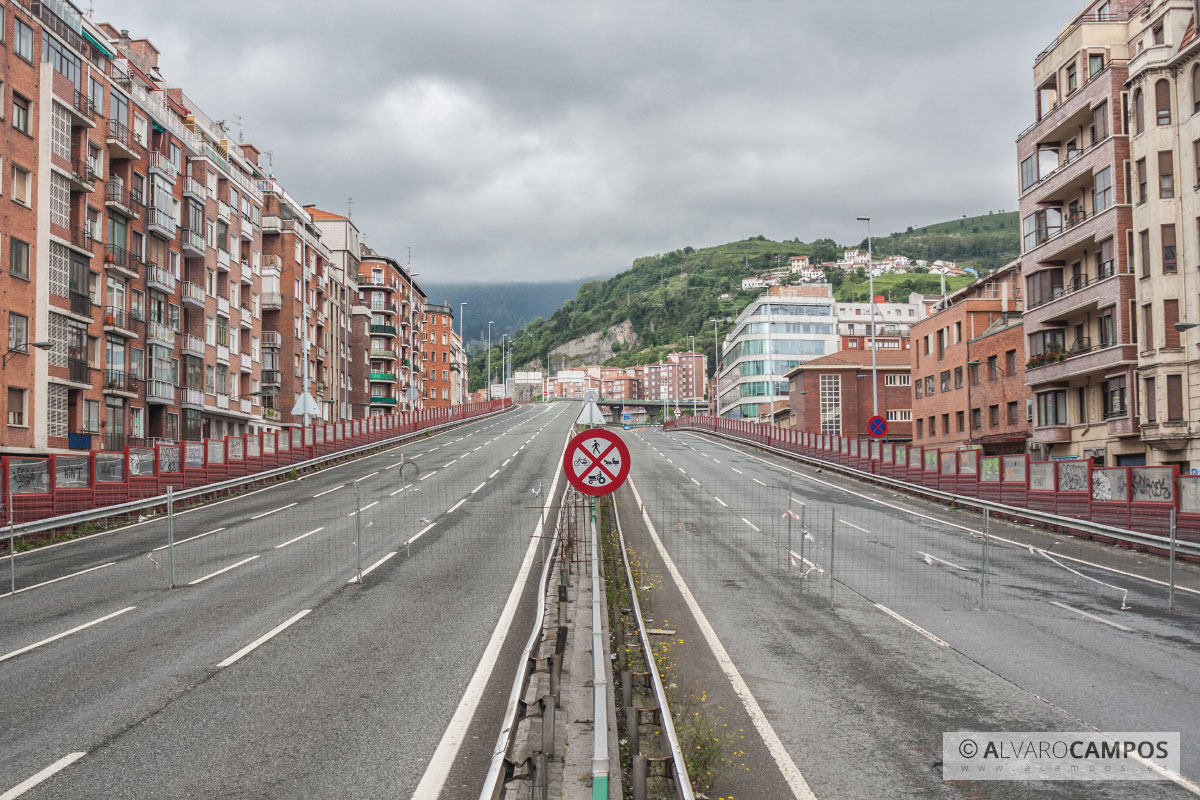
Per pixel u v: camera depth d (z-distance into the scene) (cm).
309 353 7644
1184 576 2034
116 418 4400
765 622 1444
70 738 841
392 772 753
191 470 3512
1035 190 4509
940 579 1927
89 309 4091
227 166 5984
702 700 992
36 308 3656
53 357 3788
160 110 5047
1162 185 3453
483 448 6116
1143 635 1387
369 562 1989
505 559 2017
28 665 1137
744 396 12569
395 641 1238
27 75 3631
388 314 11181
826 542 2498
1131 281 3694
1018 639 1339
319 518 2881
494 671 1078
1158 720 938
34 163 3669
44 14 3834
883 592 1750
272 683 1027
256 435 4112
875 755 833
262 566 1967
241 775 746
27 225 3619
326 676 1057
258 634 1289
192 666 1109
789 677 1109
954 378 5984
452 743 823
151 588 1736
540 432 7869
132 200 4612
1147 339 3531
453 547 2212
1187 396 3356
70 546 2464
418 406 13025
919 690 1053
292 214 7456
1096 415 4034
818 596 1689
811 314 12431
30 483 2566
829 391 8875
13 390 3522
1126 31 4069
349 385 9519
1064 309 4178
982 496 3409
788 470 5288
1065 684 1081
